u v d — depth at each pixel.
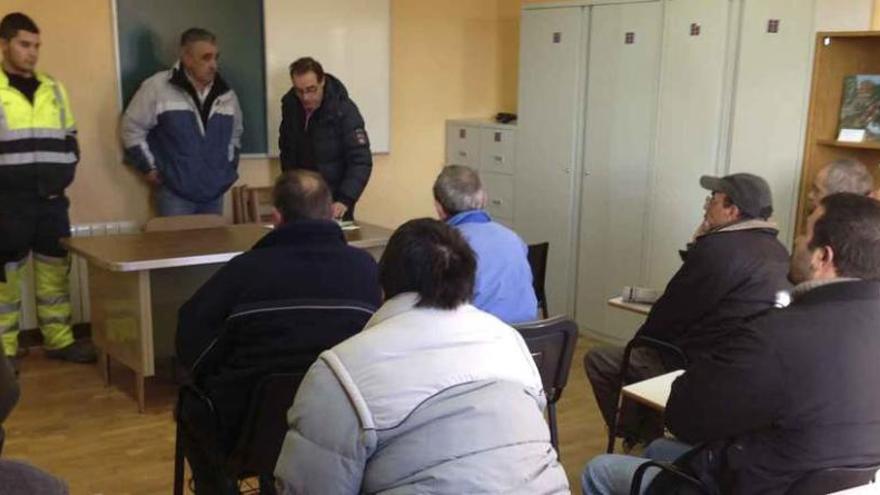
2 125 3.95
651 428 3.09
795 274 1.89
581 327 5.16
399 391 1.42
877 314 1.74
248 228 4.27
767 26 4.02
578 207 5.07
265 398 2.13
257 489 2.91
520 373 1.53
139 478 3.15
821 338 1.72
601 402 3.30
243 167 5.20
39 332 4.65
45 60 4.46
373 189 5.82
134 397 3.94
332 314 2.18
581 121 4.96
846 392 1.71
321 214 2.38
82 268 4.79
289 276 2.22
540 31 5.13
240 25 5.00
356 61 5.51
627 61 4.64
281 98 5.21
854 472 1.72
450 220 2.87
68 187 4.60
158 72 4.69
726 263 2.75
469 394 1.44
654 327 2.94
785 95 3.99
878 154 3.88
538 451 1.46
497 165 5.64
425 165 6.04
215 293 2.23
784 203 4.07
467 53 6.08
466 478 1.38
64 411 3.76
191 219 4.29
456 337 1.49
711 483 1.91
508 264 2.76
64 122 4.17
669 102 4.47
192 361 2.30
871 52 3.97
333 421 1.44
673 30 4.39
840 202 1.82
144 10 4.68
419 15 5.79
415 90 5.88
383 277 1.58
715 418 1.85
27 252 4.21
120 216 4.81
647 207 4.66
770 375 1.74
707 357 1.92
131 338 3.74
